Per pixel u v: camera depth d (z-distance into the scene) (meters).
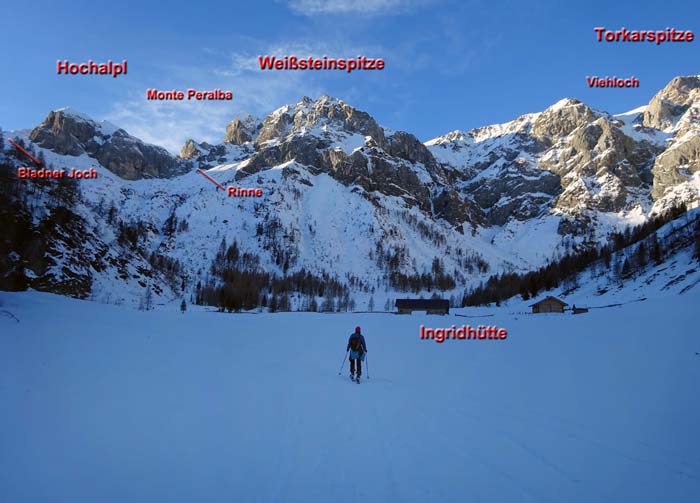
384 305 168.50
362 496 7.08
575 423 11.27
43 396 11.22
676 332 23.67
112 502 6.42
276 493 7.07
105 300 73.25
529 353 24.44
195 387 14.15
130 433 9.31
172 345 23.61
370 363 23.58
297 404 13.06
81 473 7.28
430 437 10.27
